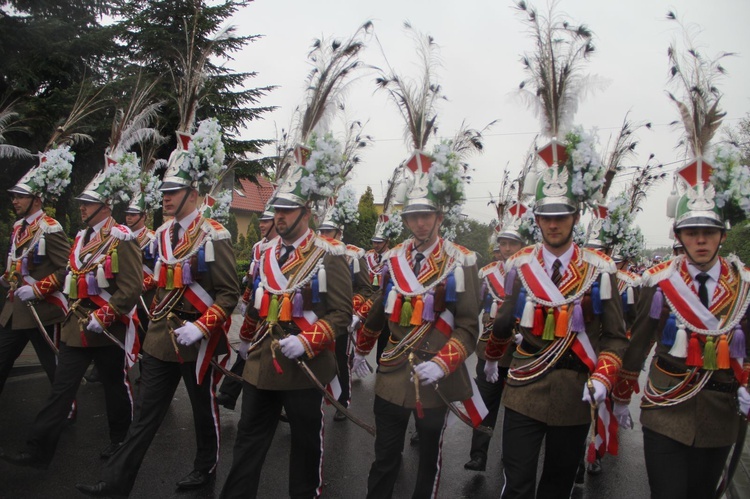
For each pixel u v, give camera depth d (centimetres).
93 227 496
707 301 315
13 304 527
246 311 412
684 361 318
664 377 323
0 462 475
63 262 534
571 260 340
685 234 321
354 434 602
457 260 369
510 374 344
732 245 1062
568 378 329
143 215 707
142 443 402
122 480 391
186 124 480
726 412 313
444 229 522
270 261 387
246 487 371
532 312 334
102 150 1120
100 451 513
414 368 343
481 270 571
